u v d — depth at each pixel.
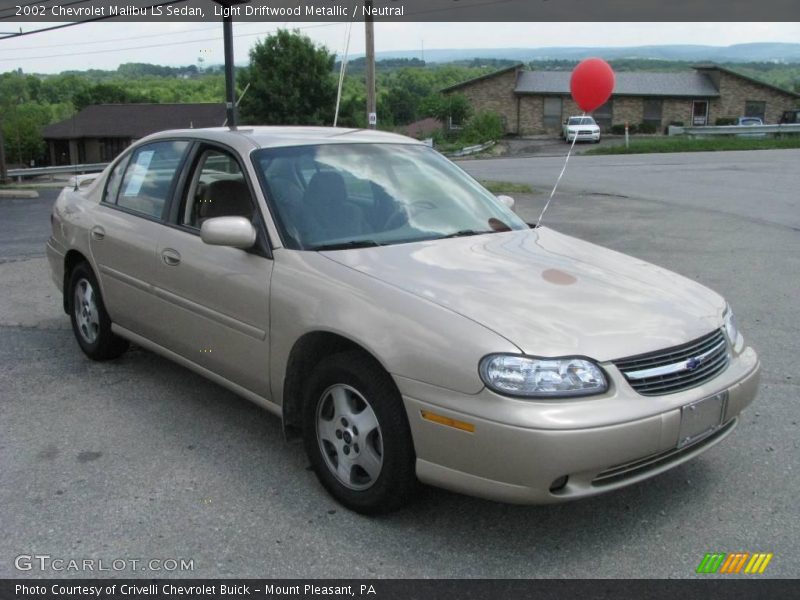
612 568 3.07
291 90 48.09
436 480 3.11
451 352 3.02
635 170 22.17
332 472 3.55
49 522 3.39
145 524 3.38
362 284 3.42
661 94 49.84
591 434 2.87
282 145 4.33
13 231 12.73
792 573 3.03
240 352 3.97
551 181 19.06
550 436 2.84
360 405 3.42
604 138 47.19
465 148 38.78
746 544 3.23
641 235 10.60
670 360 3.17
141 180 5.00
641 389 3.07
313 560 3.12
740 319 6.50
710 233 10.76
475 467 2.98
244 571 3.05
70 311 5.68
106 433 4.32
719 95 50.00
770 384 5.03
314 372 3.52
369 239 3.94
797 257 9.05
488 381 2.93
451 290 3.34
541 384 2.92
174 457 4.03
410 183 4.48
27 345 5.95
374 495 3.33
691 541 3.26
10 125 58.62
